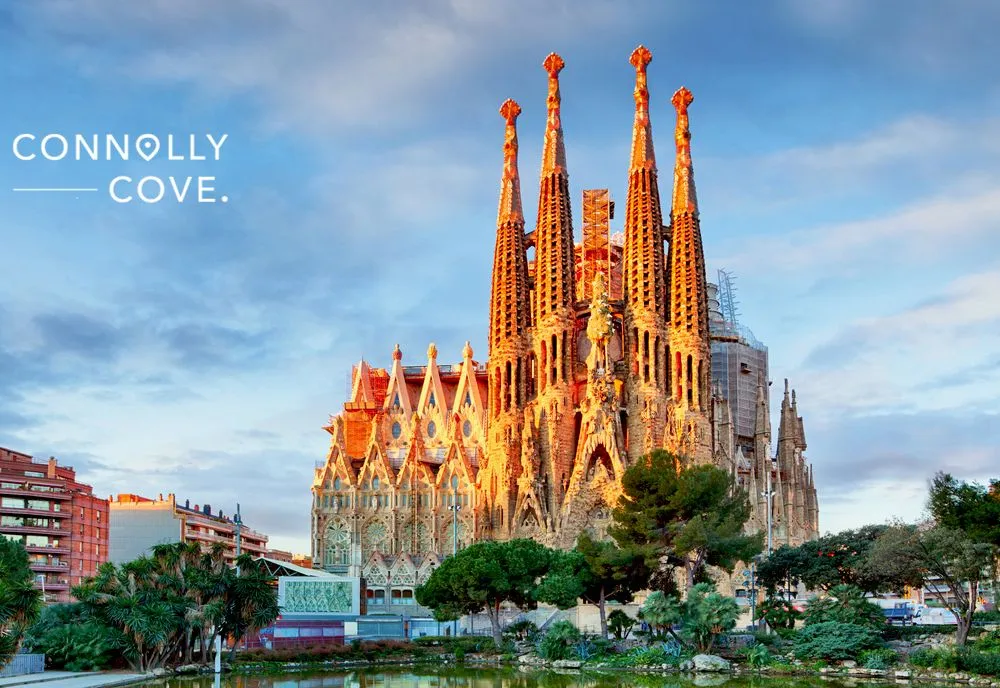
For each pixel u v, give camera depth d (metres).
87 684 70.94
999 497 91.25
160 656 81.75
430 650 101.31
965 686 73.38
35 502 154.62
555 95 175.38
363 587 140.88
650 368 164.00
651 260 167.50
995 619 101.94
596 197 184.75
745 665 86.12
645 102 173.75
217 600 83.50
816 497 195.88
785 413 193.38
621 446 159.12
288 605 113.19
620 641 98.00
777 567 114.25
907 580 95.81
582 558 104.75
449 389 196.88
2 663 67.00
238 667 86.12
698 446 159.88
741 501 113.25
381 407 194.38
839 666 82.81
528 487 160.25
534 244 176.38
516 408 167.12
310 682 76.75
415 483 174.62
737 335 198.75
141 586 82.50
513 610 140.00
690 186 170.50
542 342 167.50
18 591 67.81
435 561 167.50
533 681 78.50
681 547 101.62
